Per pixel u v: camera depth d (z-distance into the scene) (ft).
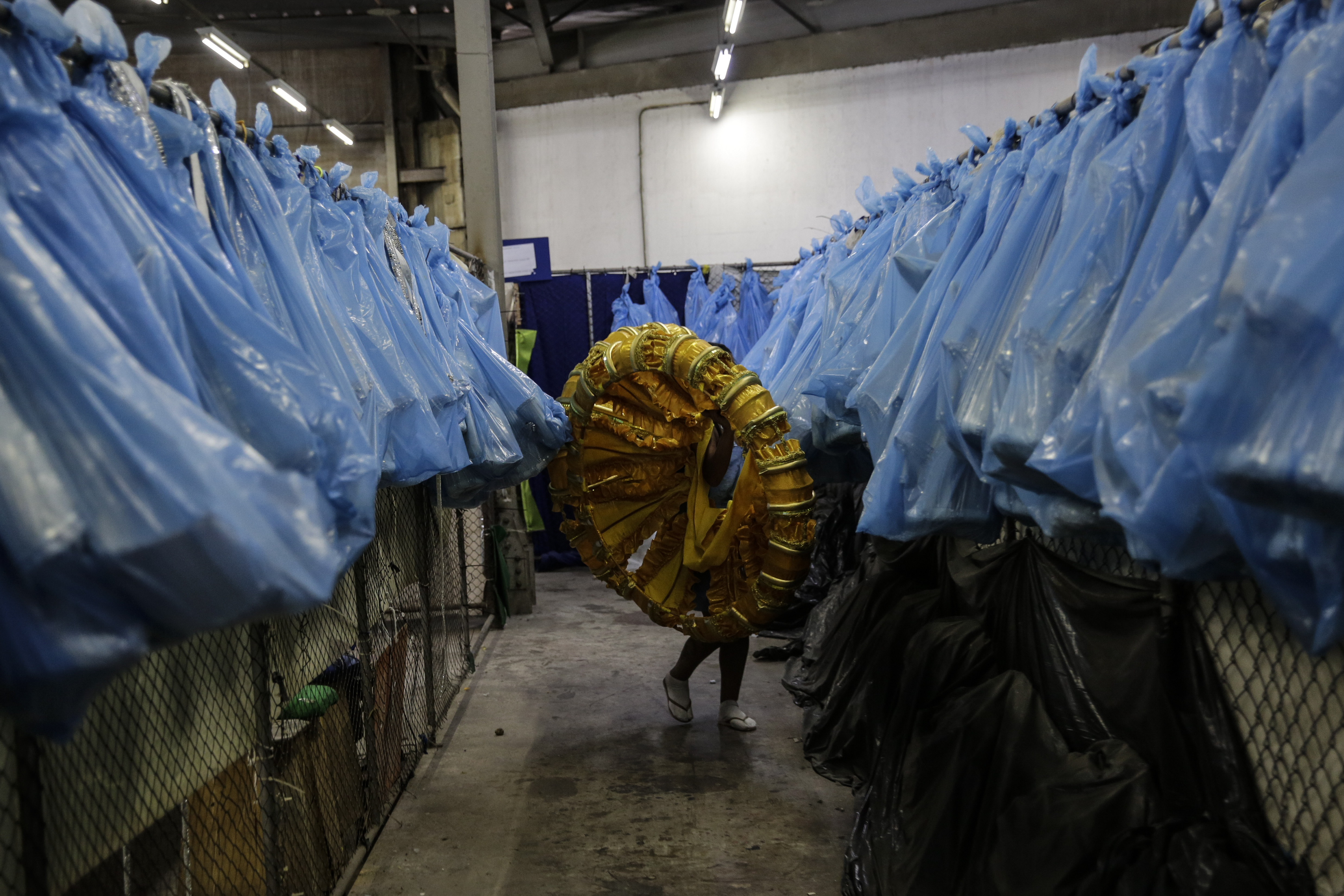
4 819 3.55
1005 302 5.45
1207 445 3.05
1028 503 4.97
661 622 10.82
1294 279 2.76
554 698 12.16
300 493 3.03
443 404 7.02
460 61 14.98
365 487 4.08
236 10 20.75
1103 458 3.60
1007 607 7.35
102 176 3.52
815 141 22.30
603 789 9.26
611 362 9.97
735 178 22.88
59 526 2.62
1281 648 4.74
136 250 3.51
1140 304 4.02
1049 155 5.53
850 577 13.04
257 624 5.98
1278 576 3.16
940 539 9.45
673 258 23.31
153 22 21.15
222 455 2.84
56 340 2.78
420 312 7.65
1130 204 4.45
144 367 3.17
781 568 9.16
